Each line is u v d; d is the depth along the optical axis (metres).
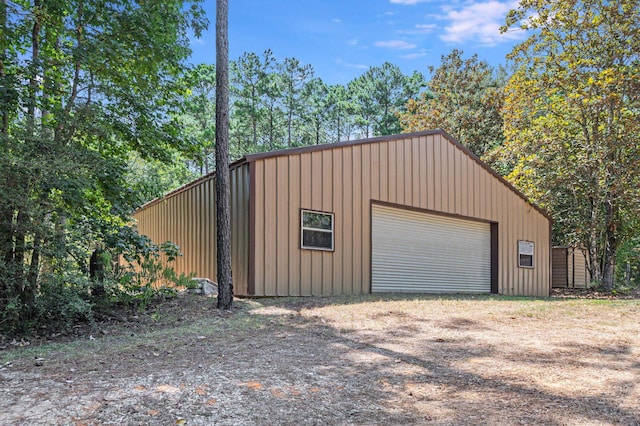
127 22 8.45
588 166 15.77
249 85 35.81
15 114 7.55
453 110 28.30
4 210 6.31
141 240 8.09
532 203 16.38
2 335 6.25
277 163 9.52
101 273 7.45
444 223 13.34
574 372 4.28
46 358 4.83
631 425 3.09
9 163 6.14
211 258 10.90
